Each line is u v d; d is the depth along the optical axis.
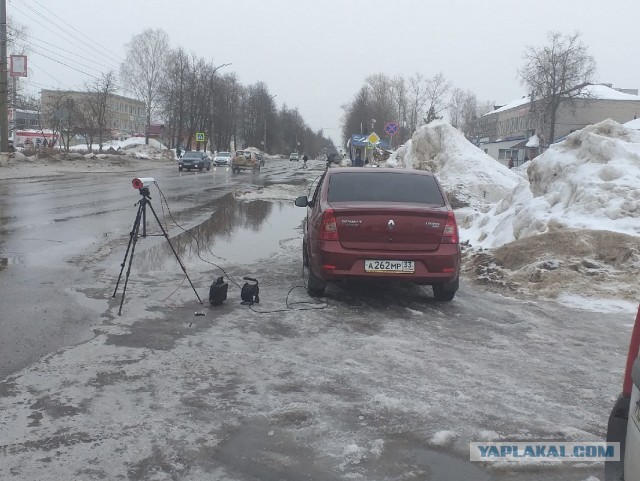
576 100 66.44
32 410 3.94
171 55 74.31
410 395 4.32
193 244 11.52
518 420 3.99
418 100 79.25
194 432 3.70
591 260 8.27
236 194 24.78
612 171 10.30
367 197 7.34
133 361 4.86
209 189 27.31
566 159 11.59
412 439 3.70
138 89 75.31
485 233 12.08
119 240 11.63
